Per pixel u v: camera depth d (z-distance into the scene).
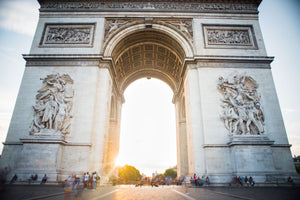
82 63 32.75
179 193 18.00
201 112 30.73
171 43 38.78
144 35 39.22
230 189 20.95
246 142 26.41
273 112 30.23
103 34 35.84
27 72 31.94
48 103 28.45
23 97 30.20
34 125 27.89
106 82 32.12
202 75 32.50
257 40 35.66
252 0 38.78
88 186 22.47
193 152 29.30
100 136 29.11
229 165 27.22
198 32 36.03
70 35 35.50
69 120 28.97
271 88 31.86
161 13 37.50
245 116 28.52
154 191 20.94
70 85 31.16
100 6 38.34
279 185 24.20
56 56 32.75
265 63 33.66
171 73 50.25
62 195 14.49
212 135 28.92
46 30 35.81
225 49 34.88
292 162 27.27
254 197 13.54
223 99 30.77
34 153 25.38
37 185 22.55
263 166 25.52
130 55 44.22
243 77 31.69
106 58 33.16
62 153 27.00
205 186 25.22
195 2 38.84
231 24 36.81
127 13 37.41
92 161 27.70
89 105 30.08
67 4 38.28
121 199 13.26
